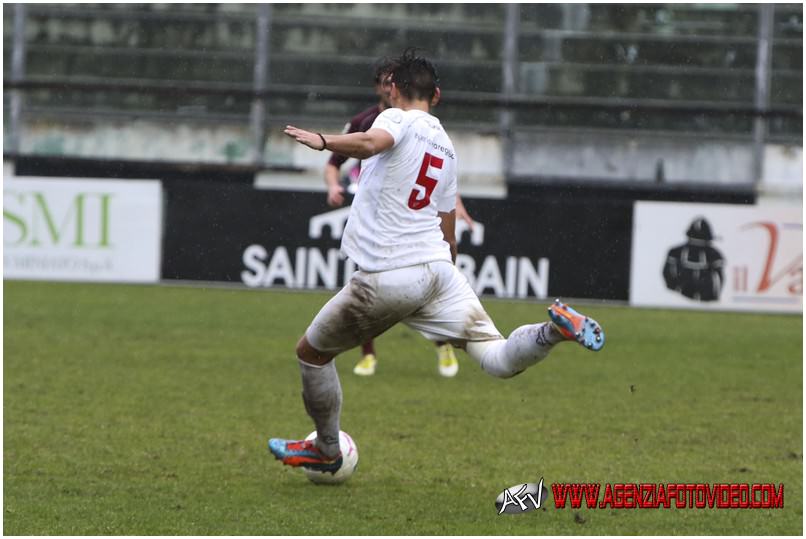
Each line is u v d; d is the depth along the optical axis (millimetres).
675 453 23141
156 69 55281
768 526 18328
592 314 46000
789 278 46062
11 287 48375
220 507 18656
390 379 30922
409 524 17891
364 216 17656
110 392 28047
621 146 52719
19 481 19938
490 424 25438
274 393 28531
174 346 35312
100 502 18781
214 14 55344
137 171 48750
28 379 29328
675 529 18062
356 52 55250
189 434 23906
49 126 54062
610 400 28609
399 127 17047
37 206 47312
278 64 55125
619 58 54531
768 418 26828
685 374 32812
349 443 20094
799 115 50125
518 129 52781
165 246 47500
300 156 53781
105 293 47562
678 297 46594
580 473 21344
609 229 46656
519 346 16828
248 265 47562
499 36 54750
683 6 54438
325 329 18125
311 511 18516
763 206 46125
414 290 17484
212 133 54156
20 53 53250
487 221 47031
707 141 52438
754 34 53750
